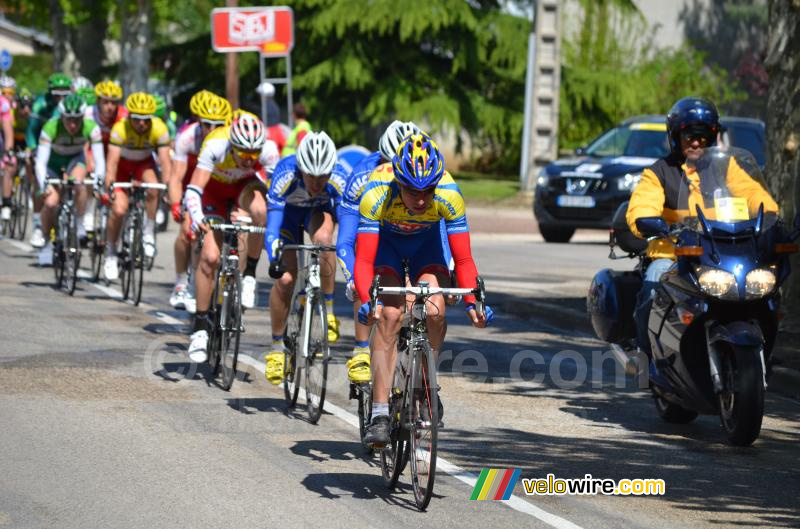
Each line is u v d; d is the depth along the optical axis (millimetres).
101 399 19547
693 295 17594
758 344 17016
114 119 32062
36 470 15219
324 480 15391
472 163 99125
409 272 15938
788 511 14664
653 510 14539
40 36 182500
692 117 18406
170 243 45406
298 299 19531
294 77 83750
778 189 27953
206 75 92875
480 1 88688
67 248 31594
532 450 17375
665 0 111812
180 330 26625
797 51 27531
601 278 20312
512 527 13672
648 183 18797
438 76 85250
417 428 14289
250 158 21828
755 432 17344
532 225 59781
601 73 85000
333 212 19953
